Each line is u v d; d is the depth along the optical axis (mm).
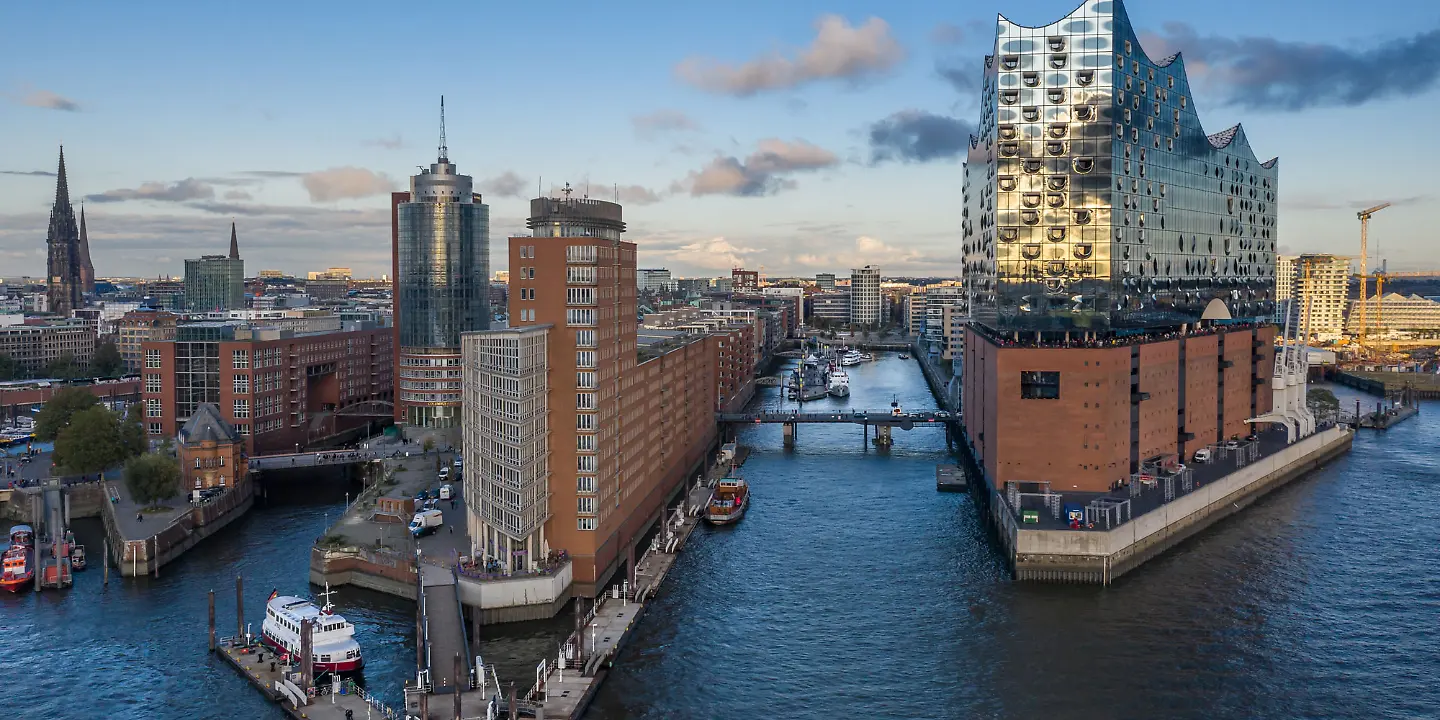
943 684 131500
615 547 173625
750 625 151625
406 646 143250
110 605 159750
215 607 159000
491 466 158625
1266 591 166500
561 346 159500
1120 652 141375
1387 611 157250
